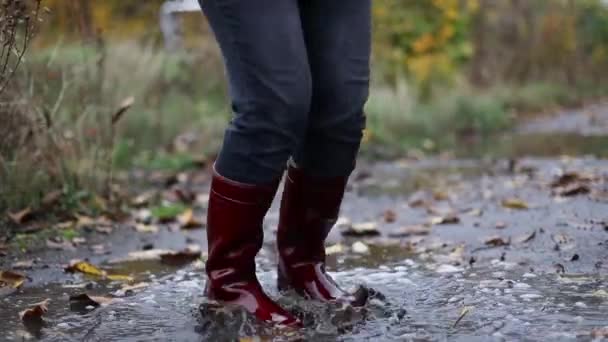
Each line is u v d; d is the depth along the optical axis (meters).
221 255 2.44
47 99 4.51
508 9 17.33
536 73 17.52
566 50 19.06
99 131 4.80
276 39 2.23
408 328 2.37
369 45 2.45
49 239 3.81
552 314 2.44
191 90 9.08
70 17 6.38
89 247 3.73
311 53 2.40
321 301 2.56
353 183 6.13
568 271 2.98
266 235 4.00
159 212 4.66
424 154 8.46
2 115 3.93
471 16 15.52
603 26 21.58
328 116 2.41
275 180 2.37
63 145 4.40
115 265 3.36
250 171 2.33
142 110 7.59
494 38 16.66
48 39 7.21
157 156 6.92
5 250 3.58
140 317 2.55
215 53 9.59
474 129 10.96
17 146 4.09
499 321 2.39
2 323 2.51
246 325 2.37
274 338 2.28
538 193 5.02
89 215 4.37
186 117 8.11
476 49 15.48
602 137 9.58
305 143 2.48
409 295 2.73
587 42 21.44
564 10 19.66
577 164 6.66
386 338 2.28
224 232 2.41
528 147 8.77
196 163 6.90
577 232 3.66
